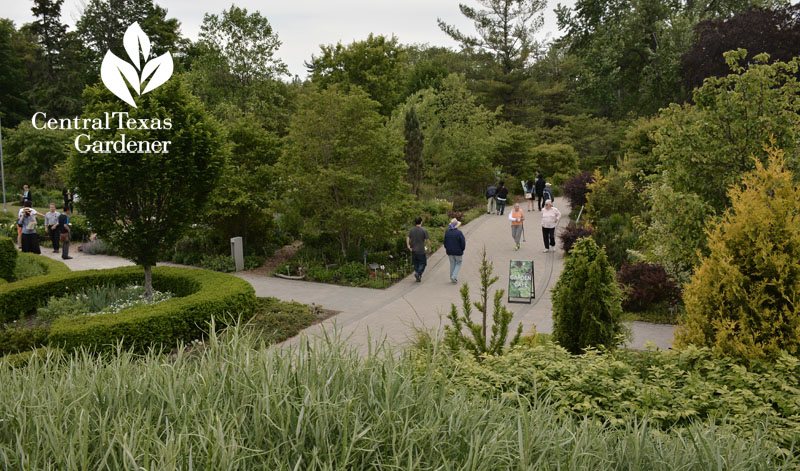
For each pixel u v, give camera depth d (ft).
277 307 34.99
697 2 129.39
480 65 153.69
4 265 41.55
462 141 101.24
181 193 34.32
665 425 14.10
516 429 10.05
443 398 10.25
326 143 48.80
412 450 8.89
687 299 20.26
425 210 75.82
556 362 17.28
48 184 122.93
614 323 21.90
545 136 138.21
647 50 126.82
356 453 8.87
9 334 24.68
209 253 54.13
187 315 28.81
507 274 45.65
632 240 48.67
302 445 8.67
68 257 56.95
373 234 49.96
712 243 20.25
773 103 28.43
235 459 8.14
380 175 50.49
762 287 18.17
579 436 10.11
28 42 176.45
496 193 85.92
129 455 7.36
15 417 9.59
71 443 7.88
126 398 10.69
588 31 149.69
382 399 9.98
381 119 50.70
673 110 31.53
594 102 148.77
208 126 34.24
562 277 23.21
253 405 9.36
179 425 9.20
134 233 33.55
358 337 28.96
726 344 18.34
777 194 18.98
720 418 13.75
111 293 35.40
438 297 39.17
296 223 52.03
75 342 25.00
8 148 128.57
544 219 53.26
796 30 89.30
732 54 29.32
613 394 15.12
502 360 17.48
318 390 9.59
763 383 15.31
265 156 53.31
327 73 129.39
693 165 30.07
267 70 99.81
